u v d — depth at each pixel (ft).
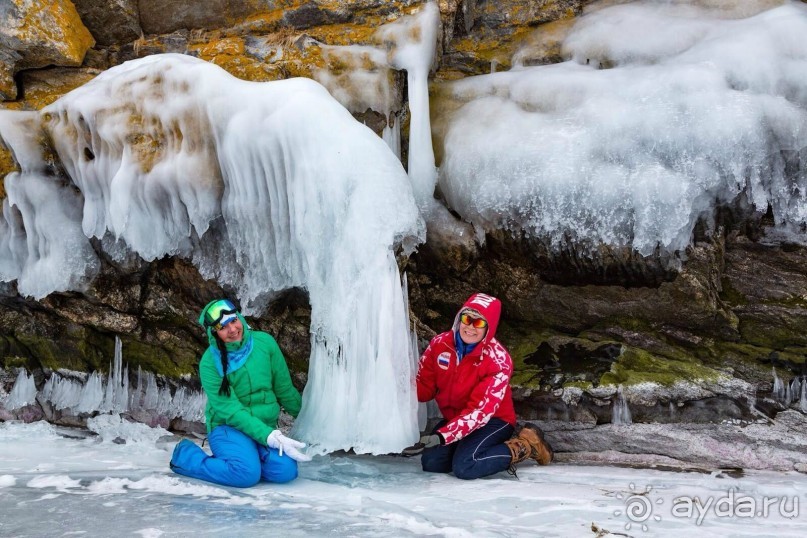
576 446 14.49
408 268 15.90
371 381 13.46
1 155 15.62
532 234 14.58
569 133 14.37
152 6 17.48
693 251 14.40
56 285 15.74
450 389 13.71
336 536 10.32
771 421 13.79
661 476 13.21
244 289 15.40
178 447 13.43
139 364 16.88
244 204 14.46
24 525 10.77
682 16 16.22
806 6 15.51
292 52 16.12
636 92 14.42
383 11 16.46
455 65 17.15
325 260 13.84
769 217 14.25
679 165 13.74
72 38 16.62
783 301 14.62
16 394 17.26
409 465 14.29
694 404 14.07
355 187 13.57
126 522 10.88
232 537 10.27
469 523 10.84
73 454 14.97
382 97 15.69
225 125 14.16
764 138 13.38
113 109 14.94
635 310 15.11
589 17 16.80
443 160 15.40
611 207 13.79
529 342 15.78
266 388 13.57
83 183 15.52
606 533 10.42
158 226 15.11
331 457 14.78
